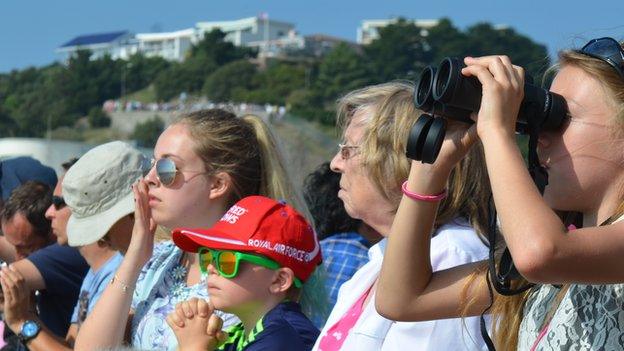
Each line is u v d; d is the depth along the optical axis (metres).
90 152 4.60
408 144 2.47
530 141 2.26
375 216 3.37
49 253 5.09
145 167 4.57
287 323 3.21
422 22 150.38
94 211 4.46
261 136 3.99
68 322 5.13
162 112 103.38
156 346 3.77
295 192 4.03
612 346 2.18
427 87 2.43
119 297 3.85
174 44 175.50
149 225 3.93
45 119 104.75
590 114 2.25
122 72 116.62
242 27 178.50
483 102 2.24
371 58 110.62
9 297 4.62
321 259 3.50
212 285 3.29
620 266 2.09
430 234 2.72
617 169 2.24
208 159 3.85
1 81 114.12
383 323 3.13
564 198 2.29
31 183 5.99
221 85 108.38
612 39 2.29
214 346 3.21
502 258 2.43
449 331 3.03
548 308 2.39
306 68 114.94
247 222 3.27
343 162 3.41
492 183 2.17
